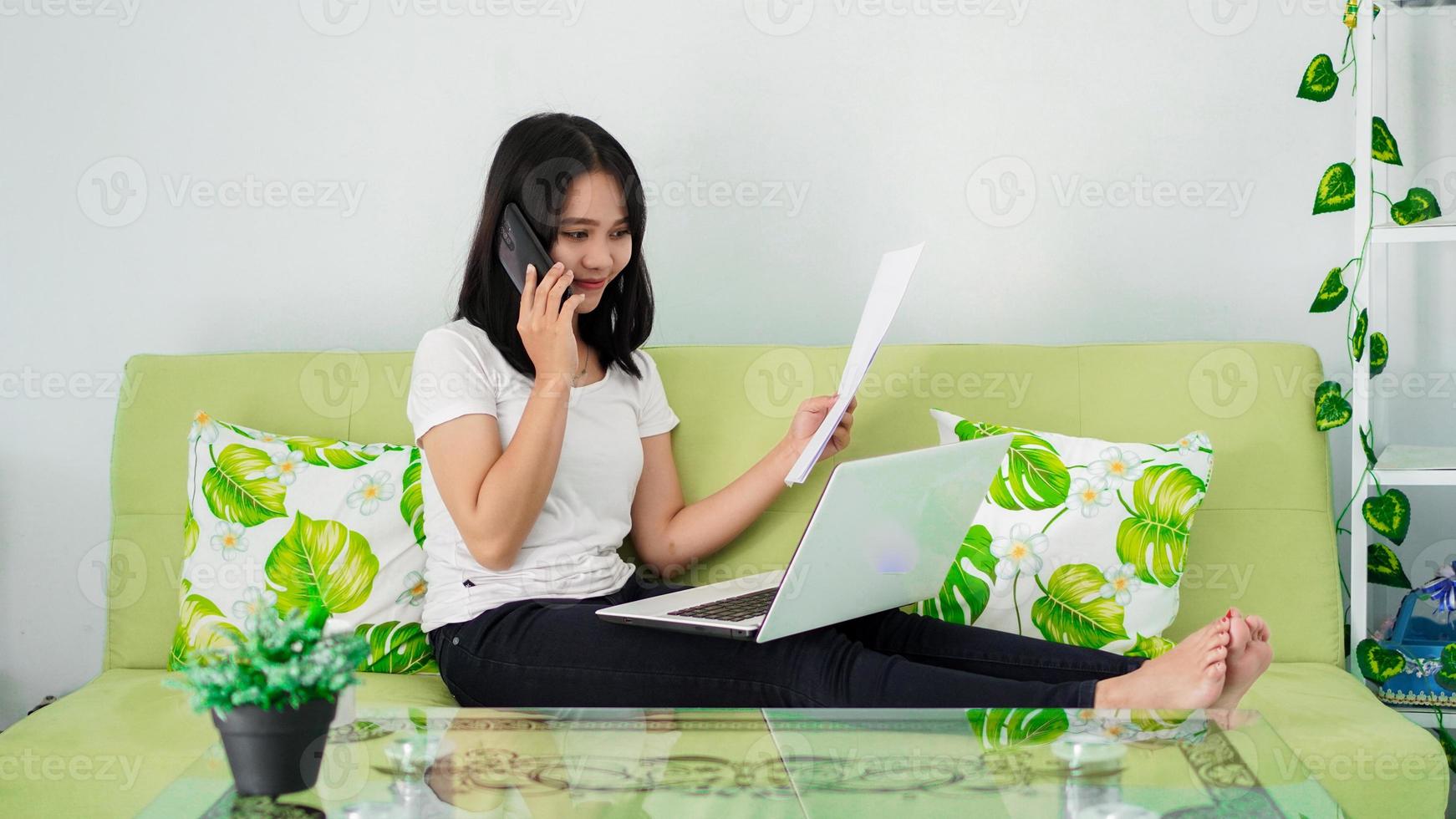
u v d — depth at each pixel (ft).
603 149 4.98
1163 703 3.76
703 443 5.73
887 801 2.94
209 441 5.37
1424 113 6.33
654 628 4.27
